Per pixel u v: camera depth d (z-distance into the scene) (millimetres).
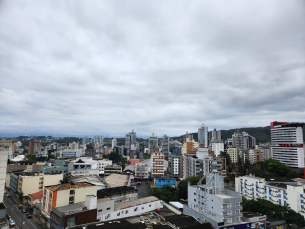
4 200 91938
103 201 67188
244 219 62281
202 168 119250
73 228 46500
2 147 74562
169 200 94562
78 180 103938
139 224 49281
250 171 139875
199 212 65812
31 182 92125
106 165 168125
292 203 77625
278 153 177250
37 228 61656
